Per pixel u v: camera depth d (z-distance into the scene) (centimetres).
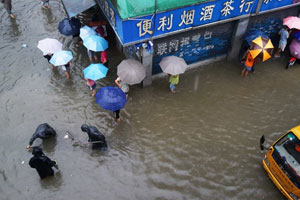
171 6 845
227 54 1180
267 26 1172
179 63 938
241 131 934
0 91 1039
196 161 848
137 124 943
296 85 1098
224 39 1116
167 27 898
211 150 877
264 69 1168
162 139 902
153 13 833
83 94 1038
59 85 1070
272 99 1041
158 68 1073
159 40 973
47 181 788
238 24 1057
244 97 1046
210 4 912
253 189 786
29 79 1091
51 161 750
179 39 1012
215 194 772
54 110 977
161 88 1069
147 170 822
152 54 970
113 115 967
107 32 1327
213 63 1183
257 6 1017
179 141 898
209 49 1125
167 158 852
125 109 988
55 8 1494
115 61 1188
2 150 853
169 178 805
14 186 776
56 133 905
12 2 1520
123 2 773
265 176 816
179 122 954
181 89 1068
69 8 1151
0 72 1115
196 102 1022
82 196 761
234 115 983
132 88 1066
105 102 827
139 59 1016
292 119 975
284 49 1252
